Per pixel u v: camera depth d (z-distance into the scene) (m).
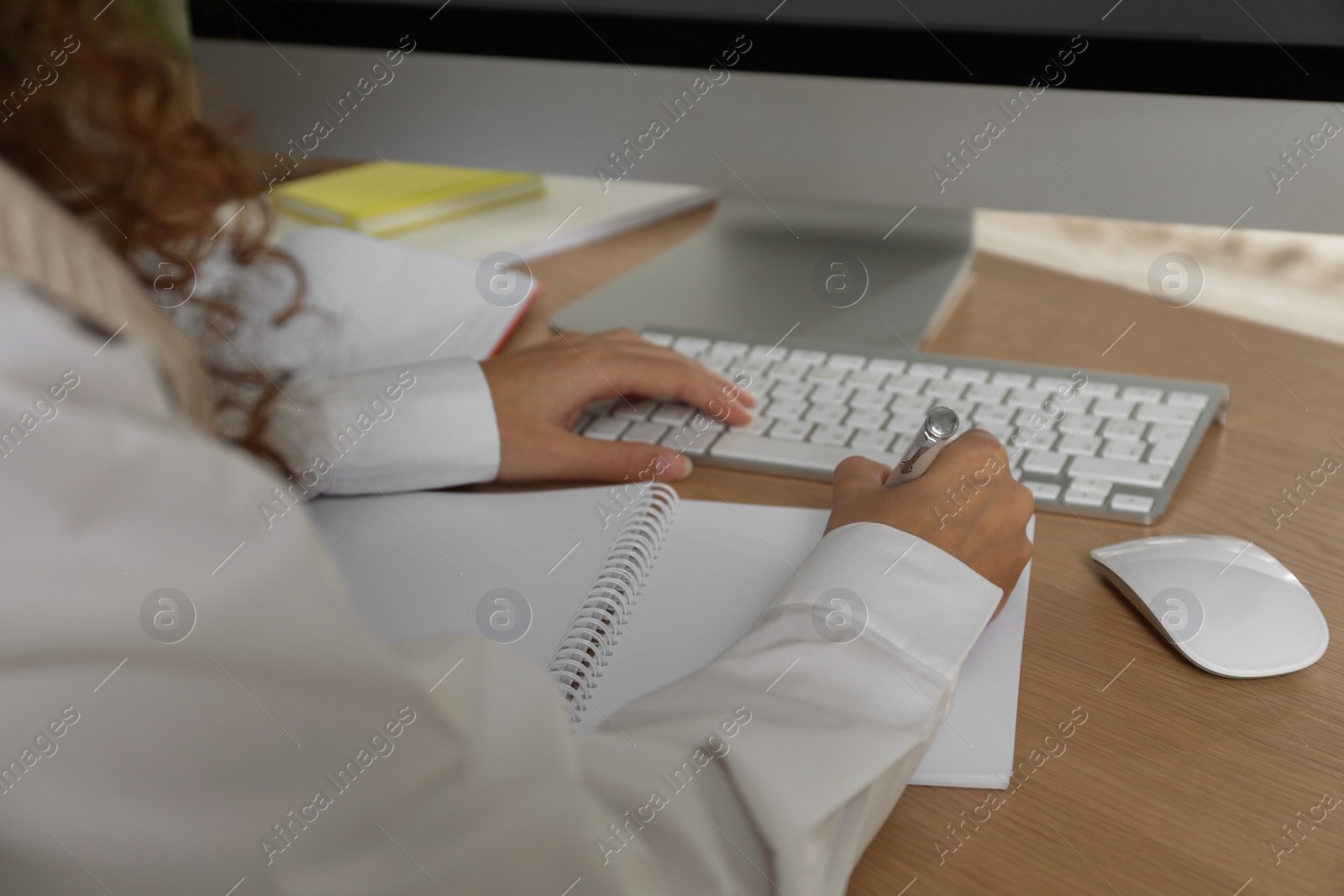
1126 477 0.60
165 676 0.27
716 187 0.81
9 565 0.25
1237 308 0.88
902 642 0.43
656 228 1.08
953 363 0.72
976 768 0.44
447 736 0.30
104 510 0.26
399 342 0.80
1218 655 0.48
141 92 0.38
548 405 0.67
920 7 0.72
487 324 0.83
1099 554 0.54
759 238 0.99
